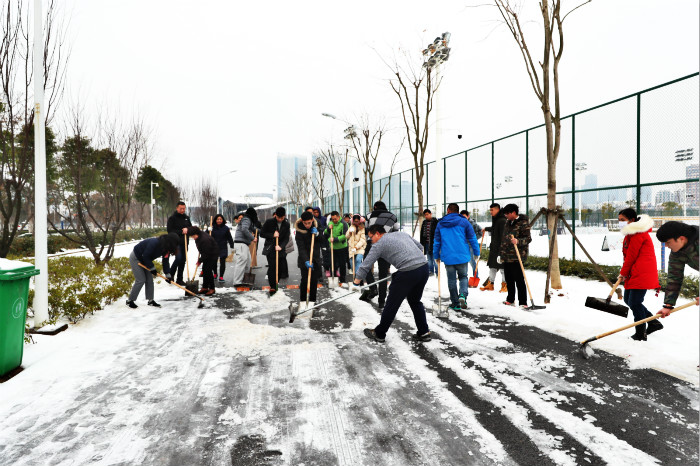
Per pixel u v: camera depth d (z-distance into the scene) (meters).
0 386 3.53
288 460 2.40
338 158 31.50
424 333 4.77
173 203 50.41
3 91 7.73
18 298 3.87
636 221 4.49
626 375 3.66
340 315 6.16
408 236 4.76
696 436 2.62
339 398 3.25
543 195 12.13
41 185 5.27
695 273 8.17
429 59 12.07
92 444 2.60
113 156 12.55
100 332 5.27
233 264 13.54
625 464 2.33
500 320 5.74
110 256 12.75
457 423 2.83
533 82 7.80
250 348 4.55
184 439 2.65
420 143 13.84
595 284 8.40
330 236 8.88
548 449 2.49
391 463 2.37
